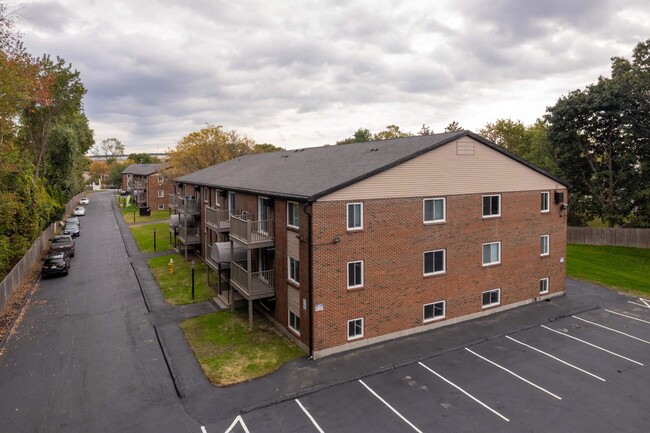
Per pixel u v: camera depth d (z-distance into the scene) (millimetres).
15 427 12516
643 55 38812
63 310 22844
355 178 17266
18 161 33281
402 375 15625
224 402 13797
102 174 146875
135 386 14891
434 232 19750
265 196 20484
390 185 18312
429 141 20328
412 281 19312
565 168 44938
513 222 22500
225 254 21969
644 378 15242
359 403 13758
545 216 23859
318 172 20656
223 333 19484
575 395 14148
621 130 40344
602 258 36719
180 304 23531
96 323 20906
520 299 23156
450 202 20141
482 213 21297
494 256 22062
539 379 15234
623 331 19703
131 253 37531
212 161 58562
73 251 36750
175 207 40938
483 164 21094
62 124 63156
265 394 14250
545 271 24156
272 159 31453
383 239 18312
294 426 12516
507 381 15117
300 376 15477
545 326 20406
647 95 37250
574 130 42344
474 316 21406
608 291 26250
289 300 18766
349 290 17609
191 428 12477
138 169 86375
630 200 40250
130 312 22422
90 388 14750
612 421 12656
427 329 19906
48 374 15766
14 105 27109
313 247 16625
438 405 13602
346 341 17719
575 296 25125
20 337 19203
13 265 30531
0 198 28422
